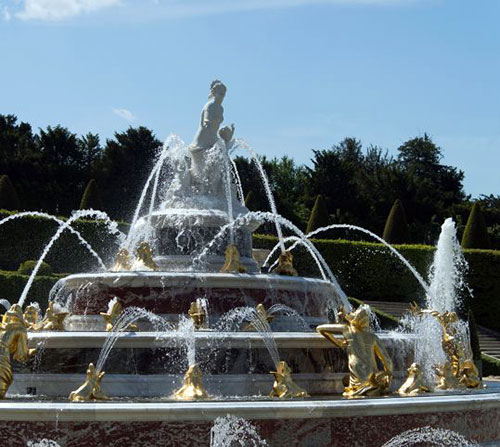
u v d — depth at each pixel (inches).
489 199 3481.8
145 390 510.6
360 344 526.6
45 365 530.0
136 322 582.9
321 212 2128.4
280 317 605.6
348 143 3900.1
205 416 419.5
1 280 1328.7
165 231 696.4
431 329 724.7
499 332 1712.6
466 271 1733.5
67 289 644.1
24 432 418.0
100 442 415.8
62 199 2600.9
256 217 717.3
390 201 2950.3
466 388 627.8
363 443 447.2
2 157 2578.7
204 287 597.0
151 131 2672.2
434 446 471.2
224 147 718.5
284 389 498.6
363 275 1766.7
